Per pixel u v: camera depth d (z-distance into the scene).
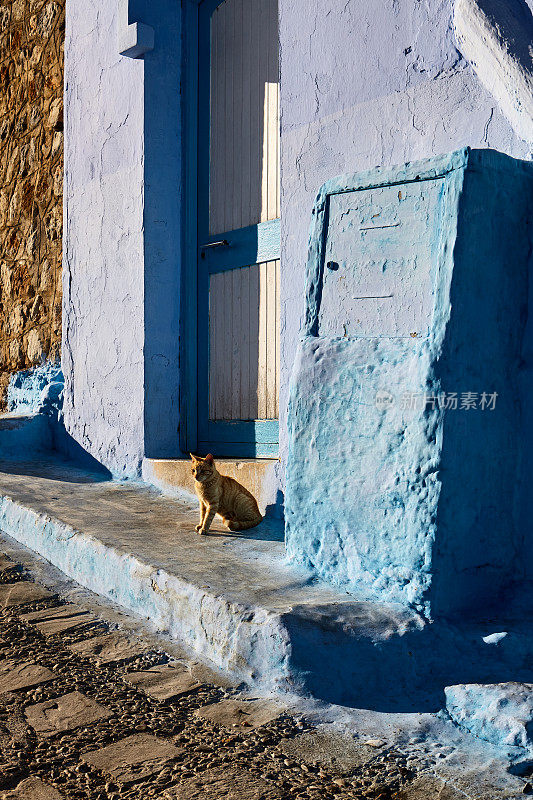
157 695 2.65
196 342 5.76
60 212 7.18
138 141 5.70
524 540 3.12
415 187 3.00
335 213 3.31
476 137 3.43
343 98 4.09
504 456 3.08
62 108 7.20
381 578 2.98
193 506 4.85
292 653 2.60
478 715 2.37
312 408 3.30
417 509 2.85
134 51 5.61
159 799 2.00
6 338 8.07
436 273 2.89
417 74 3.69
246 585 3.11
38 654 3.02
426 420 2.83
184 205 5.73
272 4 5.13
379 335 3.11
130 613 3.46
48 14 7.40
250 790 2.04
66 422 6.70
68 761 2.21
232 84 5.44
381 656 2.64
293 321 4.37
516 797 2.01
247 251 5.27
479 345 2.95
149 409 5.64
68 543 4.08
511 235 3.06
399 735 2.35
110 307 6.05
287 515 3.44
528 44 3.12
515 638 2.71
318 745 2.30
